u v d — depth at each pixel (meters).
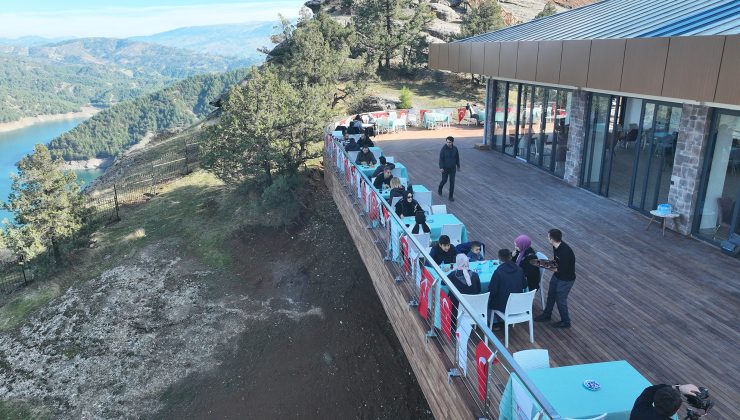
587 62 11.41
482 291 7.28
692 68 8.49
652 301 8.08
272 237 18.72
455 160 13.25
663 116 11.38
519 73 14.70
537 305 7.97
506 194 14.01
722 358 6.62
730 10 9.70
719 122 9.95
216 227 20.06
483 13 35.03
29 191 20.17
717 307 7.87
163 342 15.05
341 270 16.39
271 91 20.38
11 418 13.42
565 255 6.98
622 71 10.26
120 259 19.36
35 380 14.64
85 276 18.81
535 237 10.83
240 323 15.25
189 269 18.05
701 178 10.41
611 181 13.34
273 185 19.23
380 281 10.10
